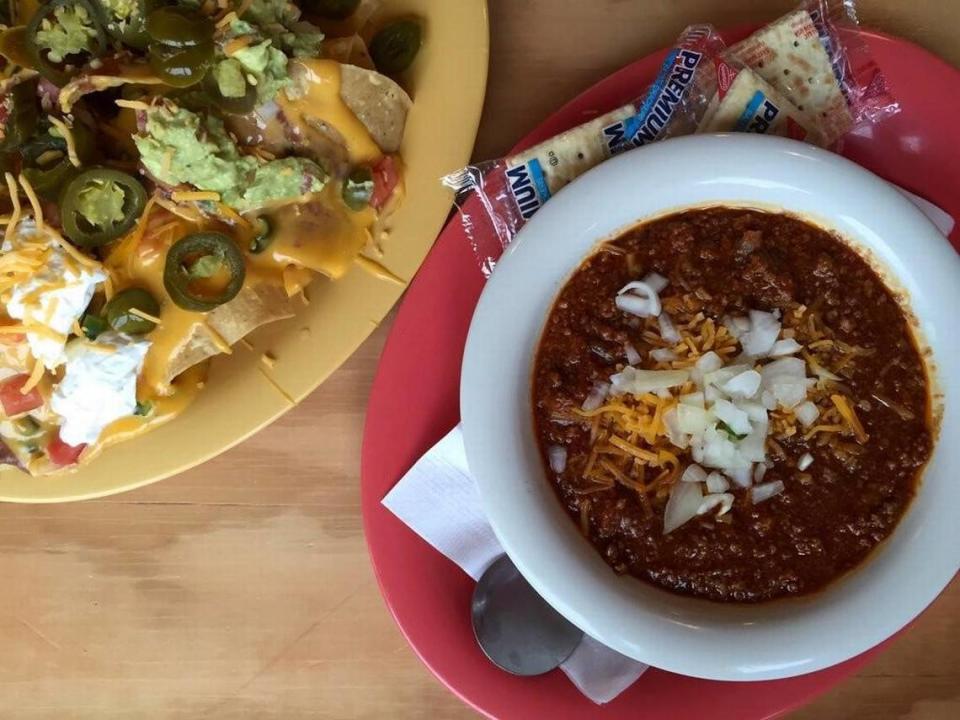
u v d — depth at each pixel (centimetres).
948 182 32
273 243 33
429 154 32
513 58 34
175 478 36
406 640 35
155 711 36
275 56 30
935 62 31
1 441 33
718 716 33
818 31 31
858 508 30
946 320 29
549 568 29
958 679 34
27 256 31
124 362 32
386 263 33
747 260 30
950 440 29
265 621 36
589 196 29
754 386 30
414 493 33
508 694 33
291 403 33
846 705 35
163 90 31
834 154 29
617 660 33
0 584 36
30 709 37
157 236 32
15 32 32
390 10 32
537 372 31
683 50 31
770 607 30
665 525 30
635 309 30
